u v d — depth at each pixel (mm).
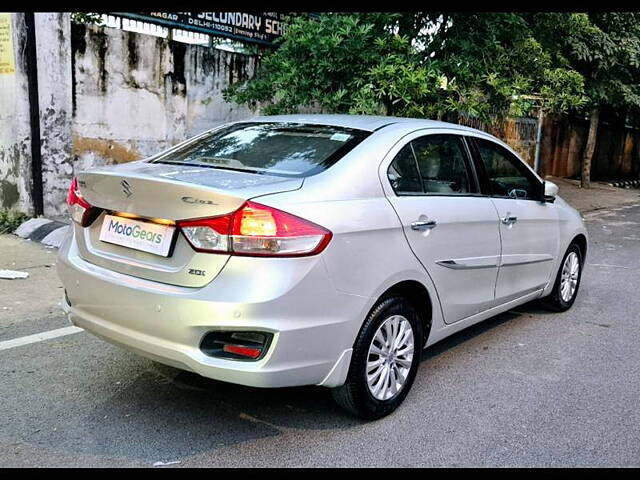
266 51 10750
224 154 3963
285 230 3086
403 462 3295
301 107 8617
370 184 3629
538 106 9859
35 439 3346
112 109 8797
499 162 4914
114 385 3996
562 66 12023
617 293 6891
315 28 7938
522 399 4094
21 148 7910
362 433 3559
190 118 9789
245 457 3270
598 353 4988
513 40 9125
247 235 3043
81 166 8617
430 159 4180
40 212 8047
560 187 17672
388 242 3574
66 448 3275
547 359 4820
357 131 3996
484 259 4473
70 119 8164
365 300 3424
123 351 4516
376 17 8164
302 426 3598
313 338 3193
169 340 3164
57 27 7805
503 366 4645
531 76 9281
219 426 3555
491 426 3715
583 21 10758
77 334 4809
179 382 4074
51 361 4312
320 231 3184
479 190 4594
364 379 3531
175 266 3195
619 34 13898
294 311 3104
